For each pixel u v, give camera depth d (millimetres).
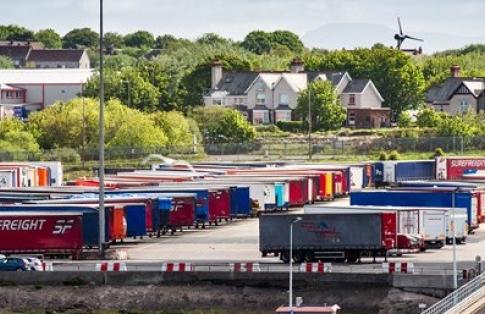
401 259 178750
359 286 160125
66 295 164000
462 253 185500
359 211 180500
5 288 165875
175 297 162500
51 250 184875
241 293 162250
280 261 177375
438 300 156625
